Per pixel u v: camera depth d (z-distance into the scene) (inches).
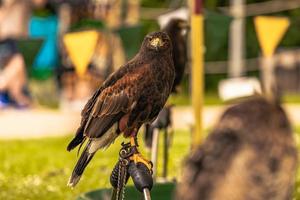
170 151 460.4
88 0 627.2
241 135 121.2
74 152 487.2
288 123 123.5
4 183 398.6
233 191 119.1
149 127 324.8
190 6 376.8
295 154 123.1
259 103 123.8
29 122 597.3
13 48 637.3
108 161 446.6
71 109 645.9
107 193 283.9
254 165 119.9
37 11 647.1
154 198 303.6
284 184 121.9
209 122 598.2
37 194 379.6
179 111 644.7
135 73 240.4
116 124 238.8
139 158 215.0
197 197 119.0
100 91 241.8
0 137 546.6
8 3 641.6
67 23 637.3
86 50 375.2
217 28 389.1
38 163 451.8
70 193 379.9
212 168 119.7
